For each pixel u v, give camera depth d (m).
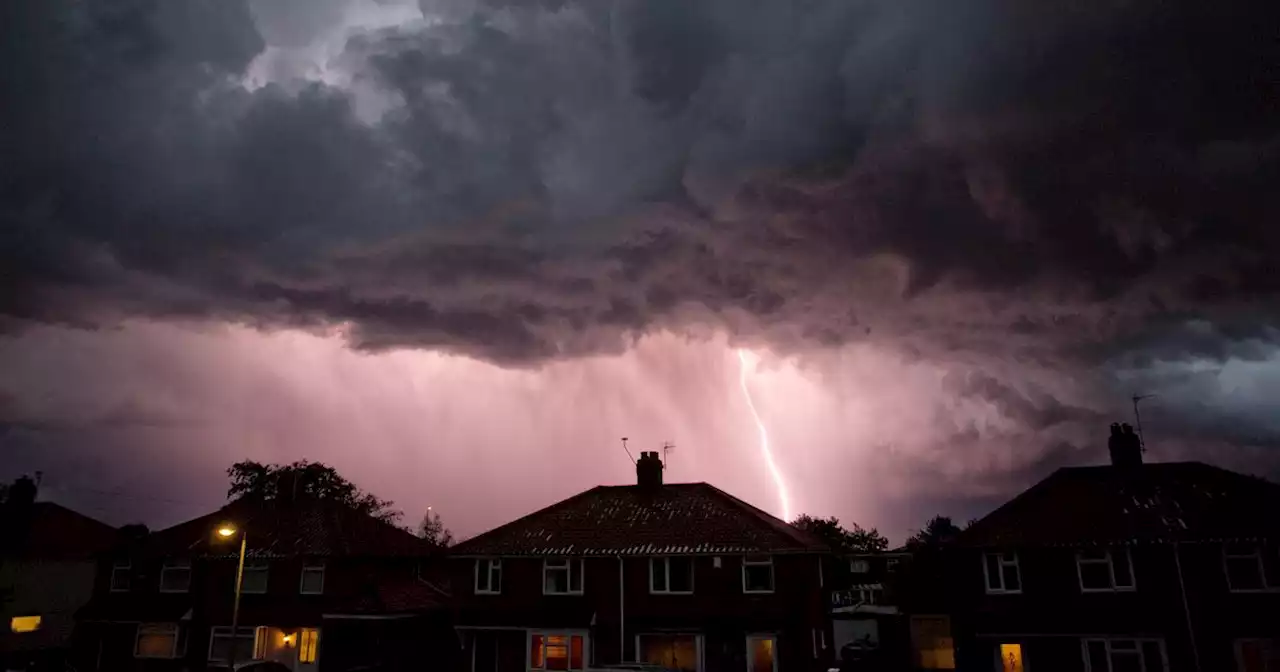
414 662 32.81
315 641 31.56
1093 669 25.08
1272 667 23.64
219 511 37.47
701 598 28.72
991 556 27.44
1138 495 27.84
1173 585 25.08
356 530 35.81
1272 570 24.52
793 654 26.91
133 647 33.28
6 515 41.19
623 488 35.47
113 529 47.38
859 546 72.19
